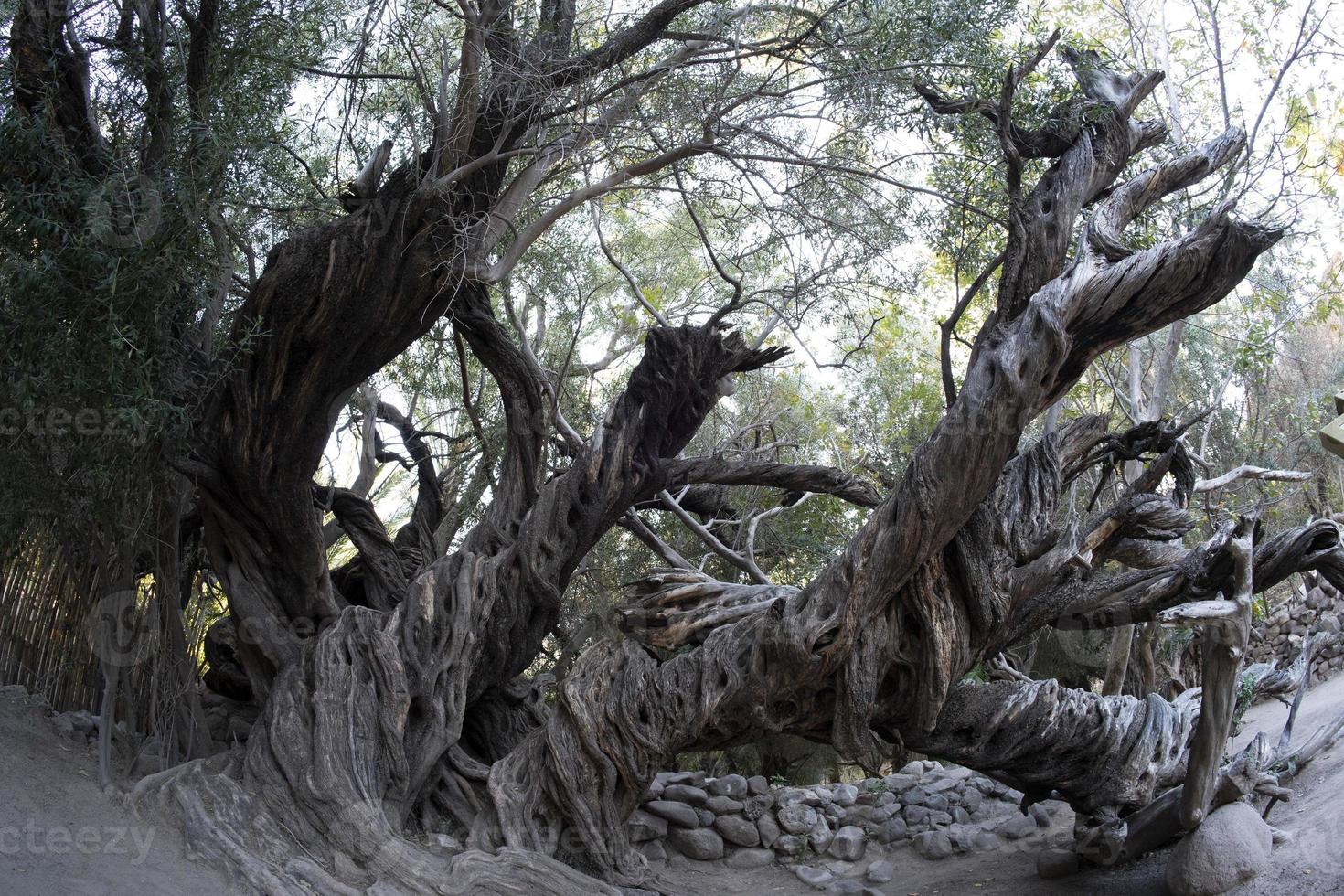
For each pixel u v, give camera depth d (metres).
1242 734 13.02
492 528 11.41
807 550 18.77
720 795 12.08
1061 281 9.02
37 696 9.23
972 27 10.97
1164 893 9.18
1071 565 9.56
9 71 8.27
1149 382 19.75
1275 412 20.38
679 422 11.60
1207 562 9.14
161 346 8.55
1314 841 8.59
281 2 9.41
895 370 20.50
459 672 10.19
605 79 10.70
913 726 9.73
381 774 9.37
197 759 9.22
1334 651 15.67
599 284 17.05
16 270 7.59
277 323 9.27
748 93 10.71
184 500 10.76
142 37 9.08
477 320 11.30
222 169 8.83
